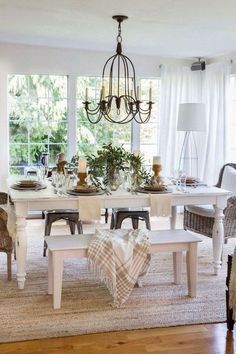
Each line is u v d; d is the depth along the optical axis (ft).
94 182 13.12
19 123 19.51
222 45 17.76
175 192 12.97
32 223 19.38
